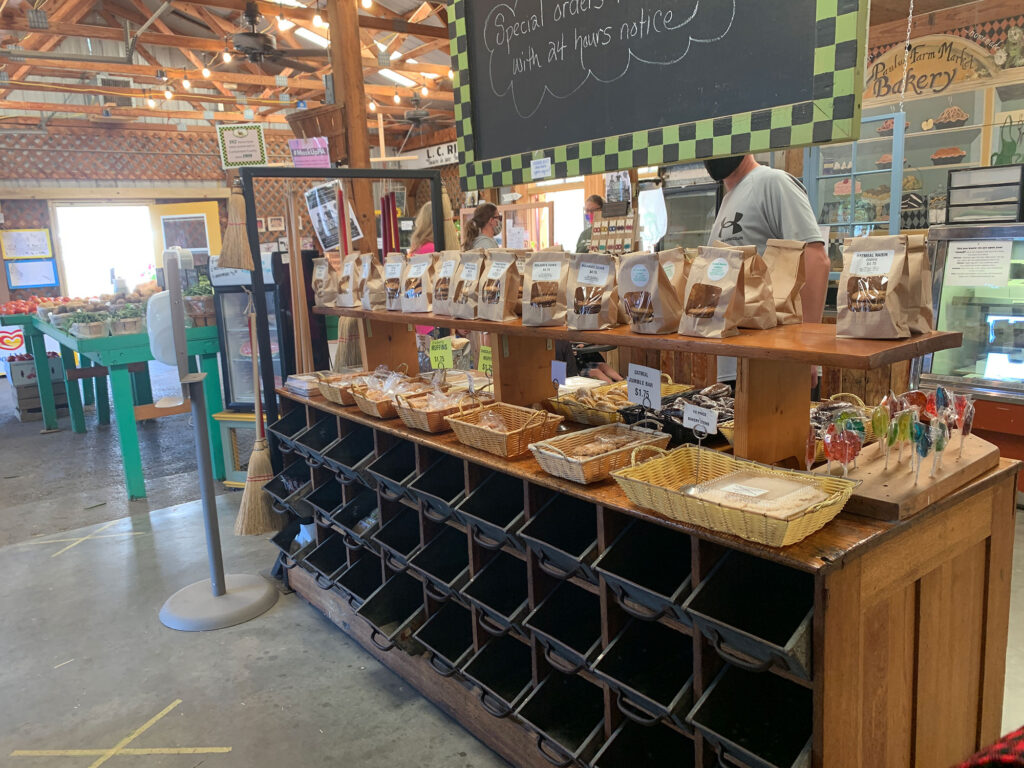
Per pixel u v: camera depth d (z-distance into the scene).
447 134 13.11
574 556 1.93
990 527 1.83
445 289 2.60
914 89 6.97
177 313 3.08
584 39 2.17
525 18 2.35
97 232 12.14
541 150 2.38
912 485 1.62
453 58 2.66
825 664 1.43
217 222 12.01
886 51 7.12
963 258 4.11
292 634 3.14
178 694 2.74
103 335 4.91
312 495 3.24
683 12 1.89
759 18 1.73
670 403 2.28
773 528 1.41
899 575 1.58
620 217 6.21
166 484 5.38
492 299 2.37
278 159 13.05
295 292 3.55
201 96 9.91
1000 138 6.49
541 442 2.05
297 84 9.84
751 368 1.76
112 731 2.54
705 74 1.87
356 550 3.03
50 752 2.45
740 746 1.54
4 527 4.66
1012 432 3.93
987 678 1.92
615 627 1.89
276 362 5.55
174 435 6.93
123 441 4.95
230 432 5.11
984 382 4.04
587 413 2.38
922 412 1.87
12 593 3.68
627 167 2.11
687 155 1.94
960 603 1.79
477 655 2.35
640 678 1.83
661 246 6.55
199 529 4.40
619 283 1.93
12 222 11.38
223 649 3.04
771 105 1.74
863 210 6.16
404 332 3.36
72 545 4.26
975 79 6.55
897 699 1.66
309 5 8.88
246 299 5.29
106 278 12.30
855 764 1.56
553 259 2.17
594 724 2.08
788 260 1.89
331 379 3.23
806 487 1.59
